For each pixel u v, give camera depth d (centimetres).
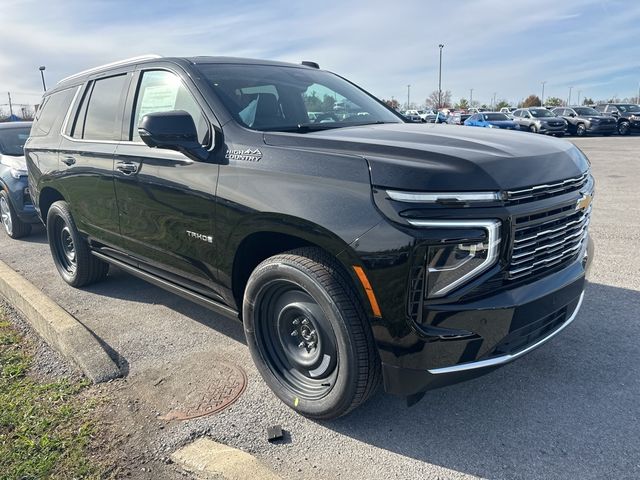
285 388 294
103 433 277
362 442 266
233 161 296
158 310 452
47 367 351
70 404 304
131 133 386
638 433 261
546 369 324
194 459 252
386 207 232
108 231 418
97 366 338
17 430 280
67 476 245
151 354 367
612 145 2097
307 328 283
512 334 242
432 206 226
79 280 504
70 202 464
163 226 349
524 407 288
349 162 250
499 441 261
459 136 285
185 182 320
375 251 233
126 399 309
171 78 360
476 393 304
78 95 471
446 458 252
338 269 257
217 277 317
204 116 324
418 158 241
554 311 261
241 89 343
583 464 242
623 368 321
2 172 736
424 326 232
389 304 234
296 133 297
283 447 264
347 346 253
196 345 379
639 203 818
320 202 250
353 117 374
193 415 292
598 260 525
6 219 764
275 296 292
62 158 463
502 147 263
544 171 254
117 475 246
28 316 425
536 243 250
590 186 296
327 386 277
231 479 236
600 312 400
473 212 228
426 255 225
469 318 231
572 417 277
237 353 365
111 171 390
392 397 304
